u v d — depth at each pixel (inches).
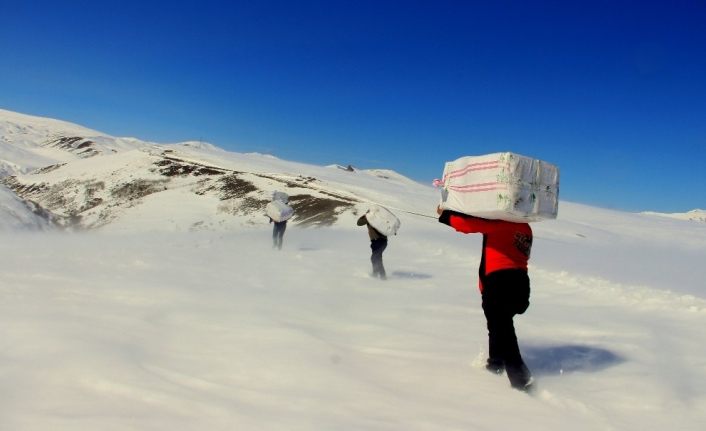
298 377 146.3
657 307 336.8
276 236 629.3
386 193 2421.3
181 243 611.2
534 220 166.4
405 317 256.8
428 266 537.6
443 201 187.5
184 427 104.4
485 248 175.6
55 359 141.1
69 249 456.8
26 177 2908.5
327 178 3174.2
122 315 207.2
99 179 2468.0
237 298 272.4
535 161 165.2
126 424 103.1
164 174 2411.4
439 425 119.7
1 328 168.9
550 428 125.3
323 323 227.3
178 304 240.5
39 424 101.1
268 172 2669.8
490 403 141.2
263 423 110.2
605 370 183.2
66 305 217.0
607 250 1473.9
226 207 1882.4
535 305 331.0
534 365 186.5
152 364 146.6
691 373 182.9
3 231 663.8
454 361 179.5
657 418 139.1
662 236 2493.8
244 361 157.6
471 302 319.6
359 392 138.4
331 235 978.1
